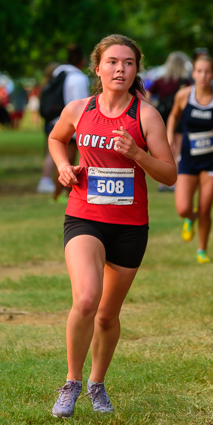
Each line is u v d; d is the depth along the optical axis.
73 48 34.25
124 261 10.96
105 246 10.97
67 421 10.59
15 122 112.81
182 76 37.88
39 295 18.94
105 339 11.27
